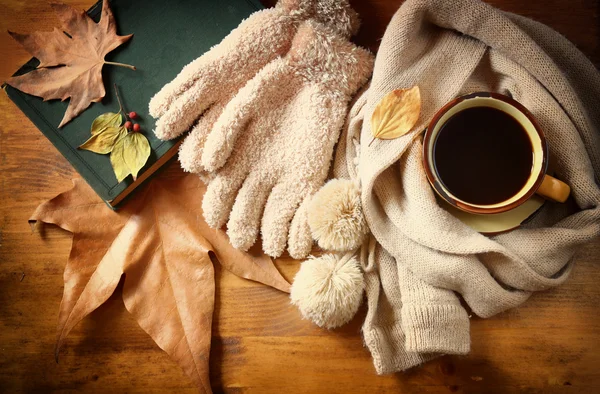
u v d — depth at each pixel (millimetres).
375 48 577
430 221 509
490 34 514
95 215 563
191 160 546
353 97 562
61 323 545
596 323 546
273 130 556
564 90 509
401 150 511
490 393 544
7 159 586
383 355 523
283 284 547
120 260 558
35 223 579
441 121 485
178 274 556
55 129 561
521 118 479
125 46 569
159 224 564
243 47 539
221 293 562
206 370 540
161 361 561
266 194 560
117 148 550
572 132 505
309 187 546
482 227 506
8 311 574
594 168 526
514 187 486
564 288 549
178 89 541
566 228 507
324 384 551
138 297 553
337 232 514
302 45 536
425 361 538
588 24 569
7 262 578
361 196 522
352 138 549
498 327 549
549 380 543
